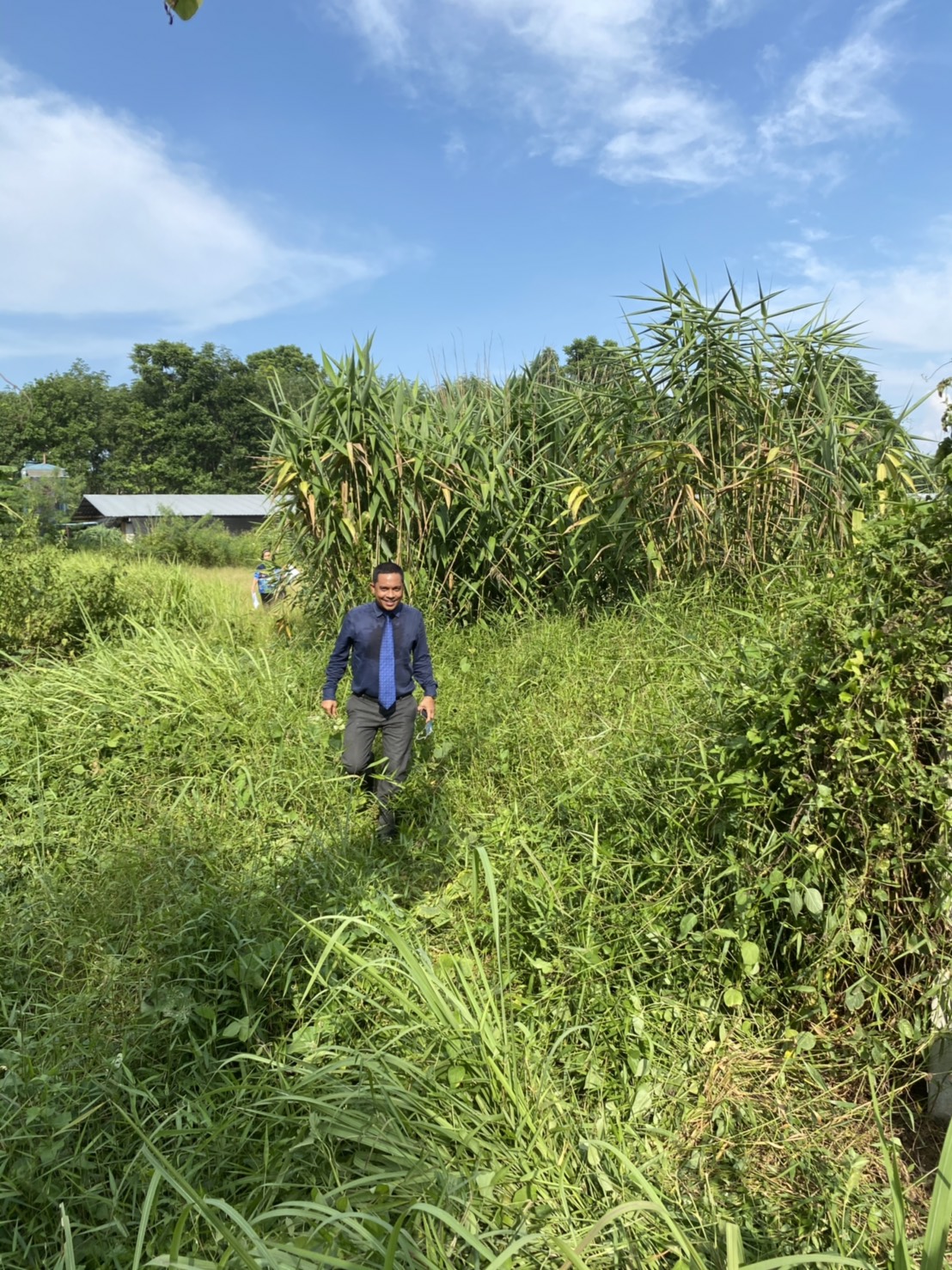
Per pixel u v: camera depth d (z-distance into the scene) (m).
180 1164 2.25
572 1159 2.34
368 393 7.98
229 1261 1.91
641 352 7.30
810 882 2.93
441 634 7.80
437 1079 2.51
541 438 8.82
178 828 4.21
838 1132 2.54
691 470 7.09
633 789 3.79
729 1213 2.21
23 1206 2.14
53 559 8.94
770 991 2.98
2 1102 2.36
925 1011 2.76
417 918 3.63
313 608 8.46
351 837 4.39
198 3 2.02
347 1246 1.90
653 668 5.54
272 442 8.27
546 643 7.06
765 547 7.01
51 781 5.06
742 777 3.19
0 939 3.31
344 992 2.96
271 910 3.43
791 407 7.35
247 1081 2.53
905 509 3.15
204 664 6.37
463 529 8.55
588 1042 2.86
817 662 3.20
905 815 2.89
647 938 3.14
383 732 5.15
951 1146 1.74
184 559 24.05
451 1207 2.09
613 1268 2.03
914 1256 2.05
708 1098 2.64
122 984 2.93
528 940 3.33
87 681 6.02
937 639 2.89
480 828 4.38
